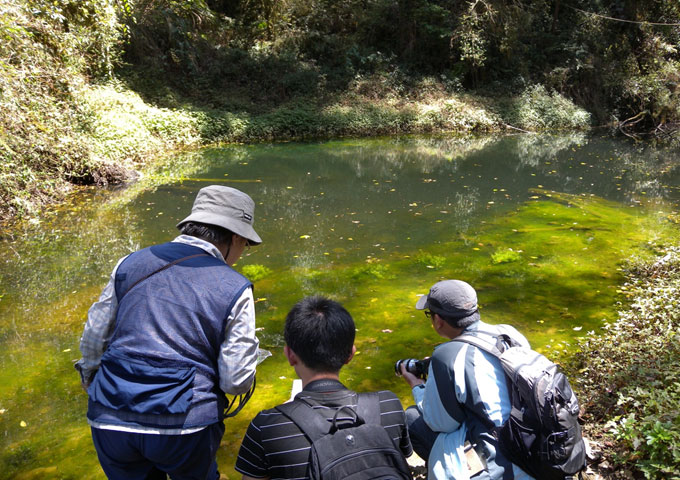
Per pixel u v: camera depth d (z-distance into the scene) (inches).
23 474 106.5
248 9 767.1
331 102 701.3
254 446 59.1
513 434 70.9
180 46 651.5
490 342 77.3
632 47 843.4
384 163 470.0
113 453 62.7
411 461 101.0
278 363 147.1
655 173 426.3
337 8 823.7
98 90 504.4
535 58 826.2
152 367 61.2
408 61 806.5
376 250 243.0
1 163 287.9
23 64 330.3
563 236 258.5
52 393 135.6
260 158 489.1
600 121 789.2
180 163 455.2
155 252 68.4
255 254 238.8
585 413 114.7
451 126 702.5
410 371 99.3
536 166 458.0
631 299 180.5
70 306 185.9
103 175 370.0
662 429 92.7
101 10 469.4
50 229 273.4
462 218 295.9
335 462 54.2
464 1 792.3
